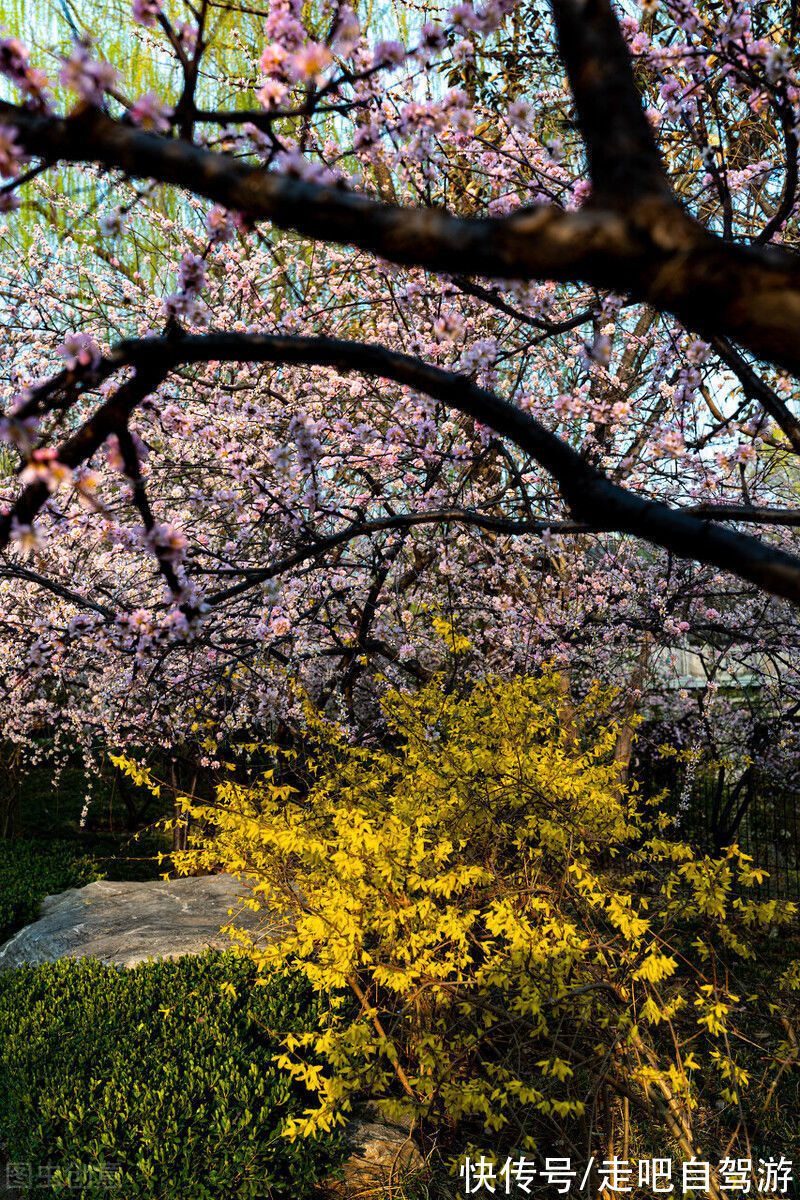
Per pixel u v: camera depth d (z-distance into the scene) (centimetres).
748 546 95
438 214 81
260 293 647
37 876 923
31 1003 502
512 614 720
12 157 95
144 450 147
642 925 342
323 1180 417
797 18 411
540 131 528
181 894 722
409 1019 416
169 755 837
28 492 119
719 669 918
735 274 69
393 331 575
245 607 425
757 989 468
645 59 301
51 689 850
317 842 403
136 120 125
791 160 251
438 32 180
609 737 553
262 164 132
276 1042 448
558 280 80
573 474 112
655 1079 332
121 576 669
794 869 824
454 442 551
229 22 557
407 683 799
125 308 663
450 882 368
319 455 297
